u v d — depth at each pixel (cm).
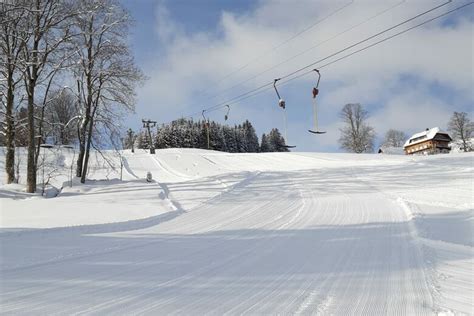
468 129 6869
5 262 631
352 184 1798
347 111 6588
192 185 2028
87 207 1368
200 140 9350
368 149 6688
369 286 480
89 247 749
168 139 9269
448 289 466
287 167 3044
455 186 1550
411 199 1330
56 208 1348
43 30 1744
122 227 997
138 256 668
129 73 2181
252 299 443
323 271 550
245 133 10756
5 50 1805
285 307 416
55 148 3294
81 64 1997
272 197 1533
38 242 798
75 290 487
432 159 2680
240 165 3547
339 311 402
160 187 1936
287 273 544
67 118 2878
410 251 655
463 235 808
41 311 418
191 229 961
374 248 686
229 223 1031
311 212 1163
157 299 450
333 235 820
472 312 397
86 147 2255
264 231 895
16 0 1691
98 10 2009
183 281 518
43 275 557
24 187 1902
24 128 2269
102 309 422
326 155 3819
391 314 394
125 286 501
